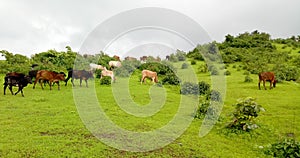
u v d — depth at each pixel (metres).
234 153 8.41
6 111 11.18
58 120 10.16
